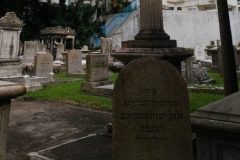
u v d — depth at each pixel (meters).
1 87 2.35
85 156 4.06
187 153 2.60
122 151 2.70
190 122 2.40
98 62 10.40
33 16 28.92
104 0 36.56
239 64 14.14
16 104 8.46
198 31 29.98
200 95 9.01
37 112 7.36
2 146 2.44
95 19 34.22
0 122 2.40
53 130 5.62
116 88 2.74
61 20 30.30
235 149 2.08
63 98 9.05
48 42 27.56
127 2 34.69
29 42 17.58
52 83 12.06
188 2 35.12
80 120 6.51
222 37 4.74
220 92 9.27
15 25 12.44
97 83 10.15
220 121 2.10
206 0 33.75
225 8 4.77
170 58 4.36
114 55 4.82
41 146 4.61
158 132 2.66
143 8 4.91
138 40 4.76
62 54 21.69
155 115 2.67
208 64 18.00
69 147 4.47
